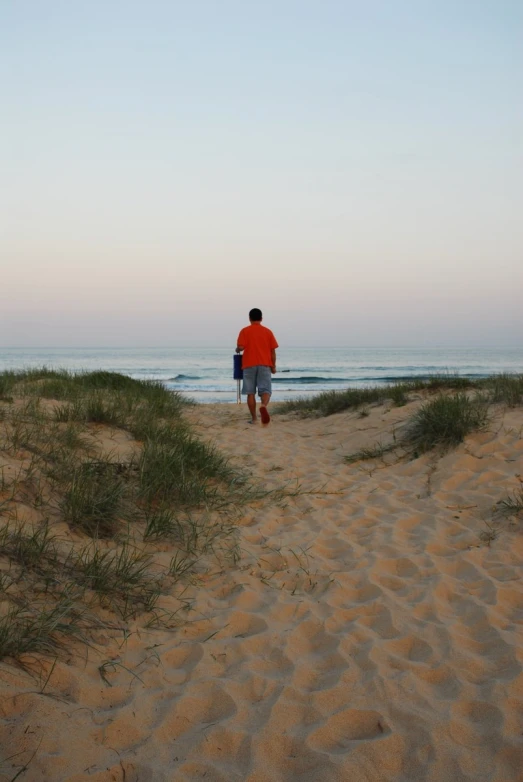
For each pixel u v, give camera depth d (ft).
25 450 16.06
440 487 18.22
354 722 7.82
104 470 16.06
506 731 7.50
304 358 236.84
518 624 10.22
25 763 6.56
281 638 9.86
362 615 10.75
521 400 25.66
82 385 33.73
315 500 17.79
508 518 14.97
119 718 7.51
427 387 33.32
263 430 31.09
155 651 9.24
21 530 11.33
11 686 7.55
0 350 396.98
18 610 8.99
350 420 30.63
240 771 6.89
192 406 41.68
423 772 6.93
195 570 12.45
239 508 16.57
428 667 8.98
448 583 11.94
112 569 11.35
